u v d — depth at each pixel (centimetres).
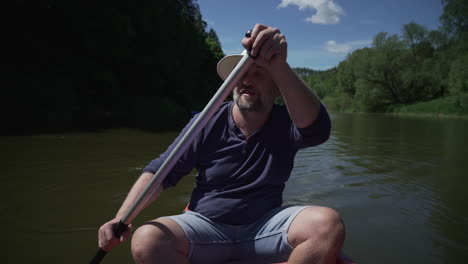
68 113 949
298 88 111
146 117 1188
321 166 429
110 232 117
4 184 313
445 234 210
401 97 3300
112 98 1250
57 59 1102
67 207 256
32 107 854
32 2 1016
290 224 120
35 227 218
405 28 3325
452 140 749
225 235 129
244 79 125
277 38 103
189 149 134
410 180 355
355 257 178
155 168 132
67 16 1097
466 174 384
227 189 132
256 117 129
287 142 131
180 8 1844
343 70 4050
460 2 2983
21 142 552
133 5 1390
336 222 113
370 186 328
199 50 2127
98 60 1298
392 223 228
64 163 407
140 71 1523
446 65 3044
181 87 1819
